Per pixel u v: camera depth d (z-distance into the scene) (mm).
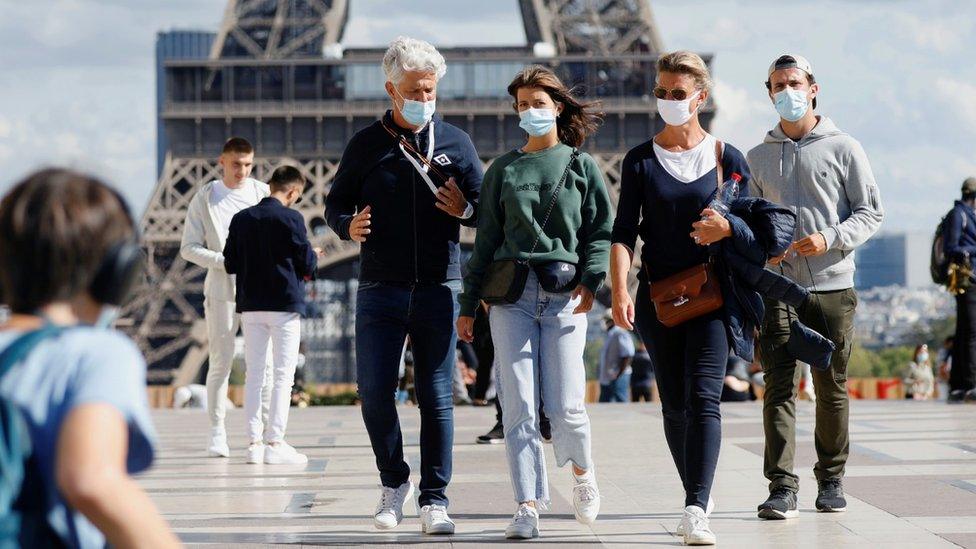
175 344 94375
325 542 10438
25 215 3744
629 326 10555
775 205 10297
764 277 10203
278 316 16578
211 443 18031
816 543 10047
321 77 113625
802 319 11562
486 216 10797
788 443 11469
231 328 17797
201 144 109875
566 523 11336
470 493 13375
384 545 10273
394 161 10953
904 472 14359
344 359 154625
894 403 27453
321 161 111812
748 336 10328
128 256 3838
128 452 3666
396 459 11102
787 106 11461
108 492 3496
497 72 115625
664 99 10516
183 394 36062
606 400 35812
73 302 3846
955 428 20141
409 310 10883
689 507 10062
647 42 116438
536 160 10672
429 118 10938
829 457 11734
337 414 29641
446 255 11031
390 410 10945
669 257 10508
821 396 11711
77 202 3773
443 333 10930
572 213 10570
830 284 11523
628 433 20734
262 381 16844
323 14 119750
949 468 14688
